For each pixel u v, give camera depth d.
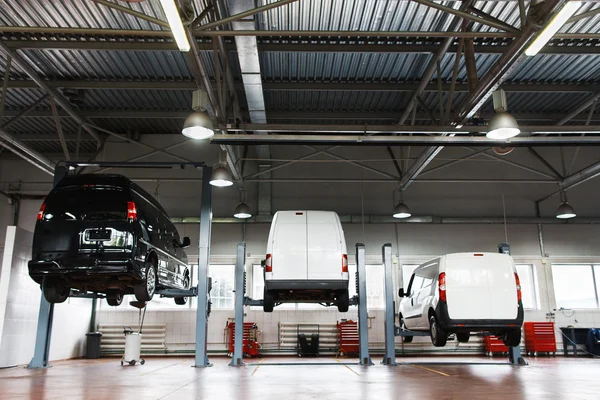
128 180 8.41
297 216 9.60
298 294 10.51
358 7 9.58
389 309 11.10
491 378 7.63
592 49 10.95
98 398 5.37
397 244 17.28
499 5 9.47
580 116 15.41
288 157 17.59
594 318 16.86
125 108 14.87
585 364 11.44
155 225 9.35
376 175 17.59
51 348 13.90
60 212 8.13
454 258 9.50
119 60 11.92
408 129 10.80
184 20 7.16
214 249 17.14
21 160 17.56
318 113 15.05
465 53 10.33
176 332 16.70
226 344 16.47
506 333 9.90
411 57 11.67
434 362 11.86
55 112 12.41
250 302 10.88
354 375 8.21
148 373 8.93
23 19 9.98
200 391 5.99
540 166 17.75
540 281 17.05
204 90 9.38
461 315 9.17
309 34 8.03
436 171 17.67
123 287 9.34
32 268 7.98
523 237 17.38
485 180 16.17
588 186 17.75
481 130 10.71
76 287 9.23
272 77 12.68
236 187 17.48
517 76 12.84
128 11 7.10
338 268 9.31
